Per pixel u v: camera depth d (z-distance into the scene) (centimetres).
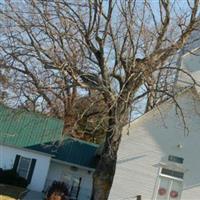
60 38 2284
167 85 2583
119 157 3381
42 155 4338
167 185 3353
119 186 3350
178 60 3166
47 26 2266
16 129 4466
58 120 4606
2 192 3566
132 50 2452
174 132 3394
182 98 3338
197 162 3366
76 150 4519
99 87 2325
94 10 2398
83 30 2398
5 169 4278
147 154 3381
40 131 4494
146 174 3362
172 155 3378
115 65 2502
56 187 3603
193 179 3350
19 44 2225
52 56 2253
